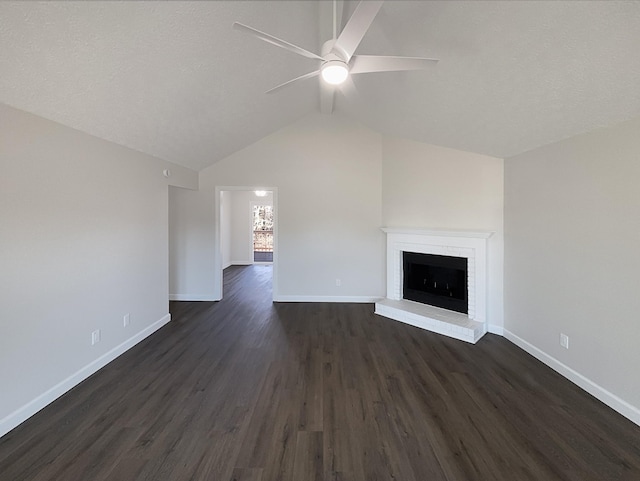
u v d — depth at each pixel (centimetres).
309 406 233
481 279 382
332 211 527
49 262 236
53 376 239
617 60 176
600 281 236
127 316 336
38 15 163
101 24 184
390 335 380
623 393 219
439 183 427
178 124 341
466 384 265
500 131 308
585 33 169
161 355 323
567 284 270
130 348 339
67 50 188
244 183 526
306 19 275
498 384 264
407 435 201
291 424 212
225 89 321
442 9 199
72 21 174
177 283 541
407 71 289
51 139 237
